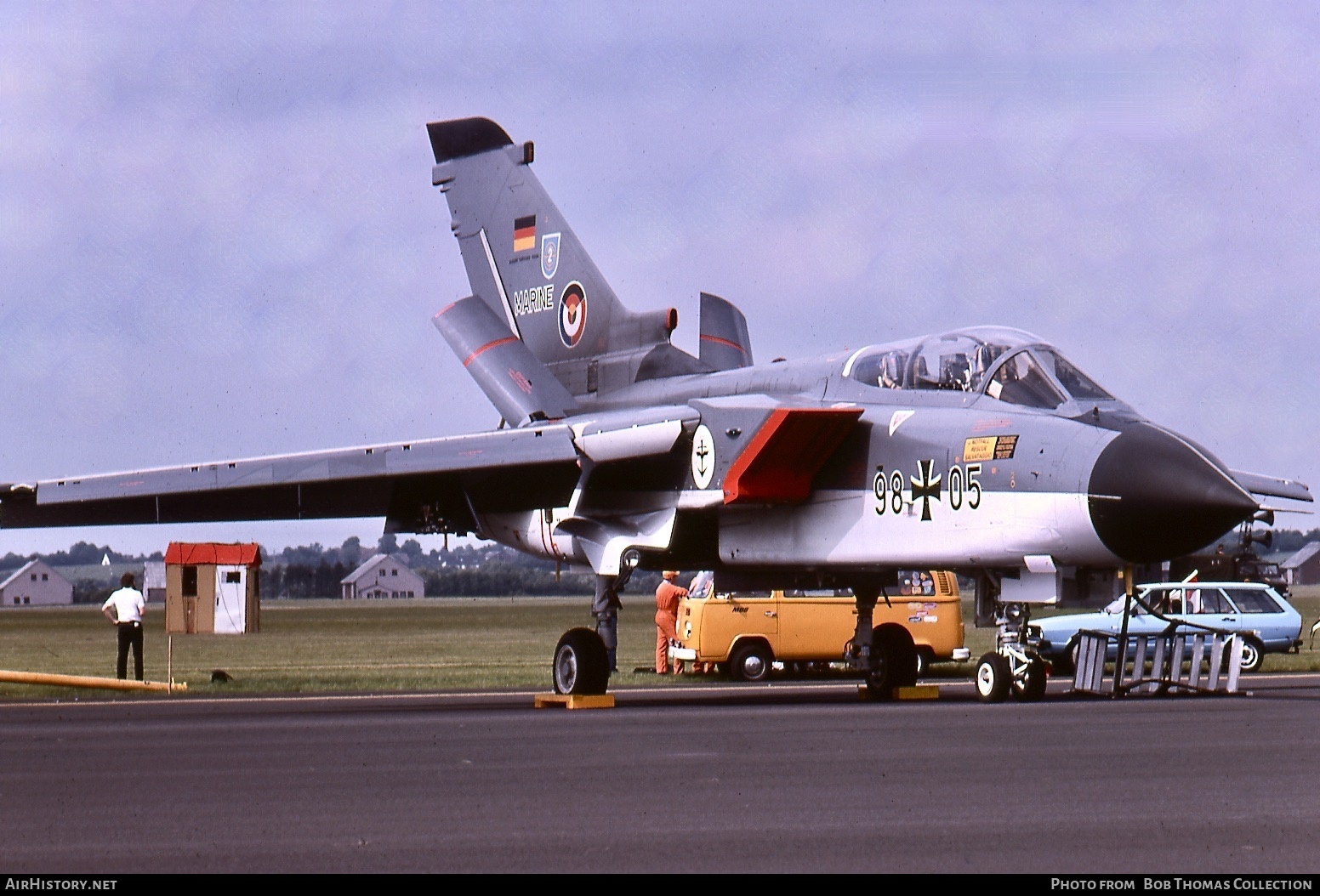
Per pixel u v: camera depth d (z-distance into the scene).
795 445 61.47
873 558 60.50
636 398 76.12
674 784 33.62
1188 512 51.06
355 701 66.81
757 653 92.25
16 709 60.91
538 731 47.34
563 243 83.31
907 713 54.19
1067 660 99.12
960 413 58.56
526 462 66.75
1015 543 54.94
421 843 26.44
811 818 28.88
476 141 89.75
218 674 85.62
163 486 67.94
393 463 67.31
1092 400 56.62
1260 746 41.09
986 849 25.70
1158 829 27.56
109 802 31.03
